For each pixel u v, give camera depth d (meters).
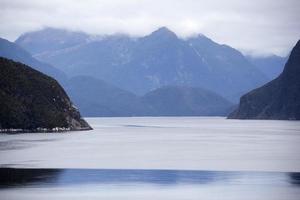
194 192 112.19
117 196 108.12
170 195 109.25
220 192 112.19
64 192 110.94
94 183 121.62
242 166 151.12
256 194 109.94
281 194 109.69
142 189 115.31
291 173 137.00
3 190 111.81
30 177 127.94
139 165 153.50
